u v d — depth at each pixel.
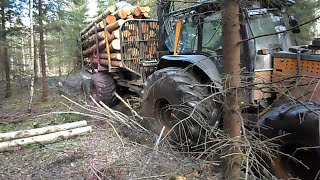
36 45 9.03
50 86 10.37
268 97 3.24
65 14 9.41
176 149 3.39
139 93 5.23
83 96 7.14
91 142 4.02
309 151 2.49
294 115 2.49
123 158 3.30
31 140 3.91
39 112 6.15
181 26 4.28
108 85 6.07
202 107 2.94
